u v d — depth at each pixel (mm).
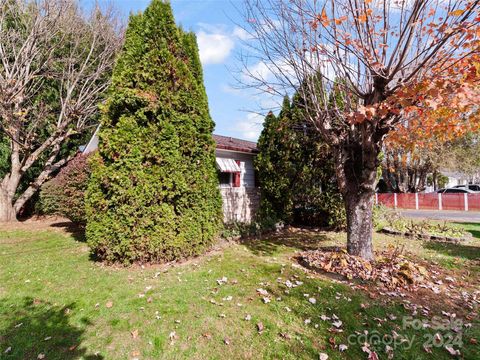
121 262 5957
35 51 12398
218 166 10070
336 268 5211
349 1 4355
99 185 5914
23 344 3176
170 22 6320
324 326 3529
